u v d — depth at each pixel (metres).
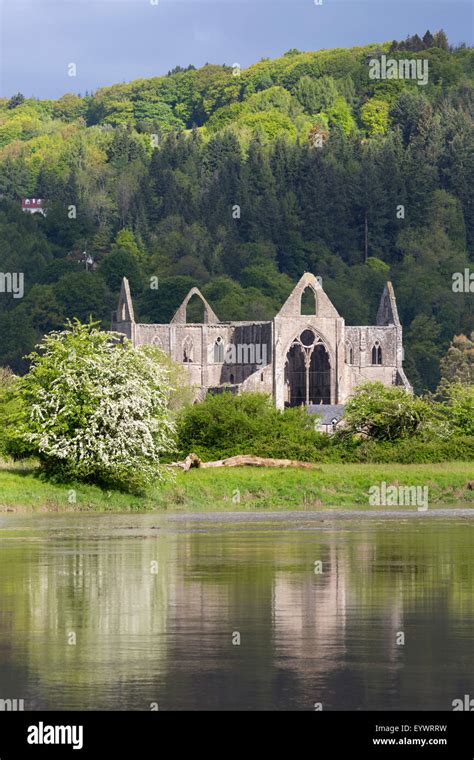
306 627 46.41
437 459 138.38
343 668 40.28
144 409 109.69
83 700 36.97
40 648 42.94
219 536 80.56
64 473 107.81
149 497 109.19
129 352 113.25
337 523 91.81
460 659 41.34
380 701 37.00
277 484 117.12
